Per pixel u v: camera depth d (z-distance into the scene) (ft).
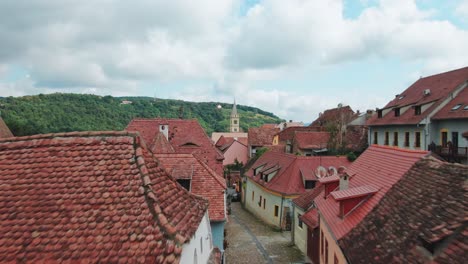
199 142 109.29
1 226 18.52
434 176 34.81
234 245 80.48
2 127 107.24
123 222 18.53
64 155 22.68
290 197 94.63
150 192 20.11
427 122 116.37
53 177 21.26
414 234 28.37
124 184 20.67
